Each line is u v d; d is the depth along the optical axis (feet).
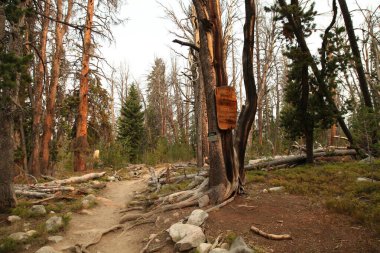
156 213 28.27
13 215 27.76
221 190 28.55
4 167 29.45
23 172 48.96
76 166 66.44
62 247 22.52
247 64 31.55
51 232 24.81
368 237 19.67
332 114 43.45
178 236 21.59
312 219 23.21
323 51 43.14
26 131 59.57
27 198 35.14
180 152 84.84
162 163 78.07
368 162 39.70
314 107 44.86
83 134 67.82
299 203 26.94
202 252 19.36
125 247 23.16
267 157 50.06
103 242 24.25
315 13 42.11
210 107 30.09
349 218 22.79
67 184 46.44
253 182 35.14
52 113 59.62
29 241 22.89
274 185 33.22
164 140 88.94
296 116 45.37
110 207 33.86
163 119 141.59
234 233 21.62
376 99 50.70
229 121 29.60
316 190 30.07
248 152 64.95
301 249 19.11
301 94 45.55
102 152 73.00
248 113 31.71
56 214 29.30
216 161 29.43
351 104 44.11
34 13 33.19
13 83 23.59
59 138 68.44
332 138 77.41
